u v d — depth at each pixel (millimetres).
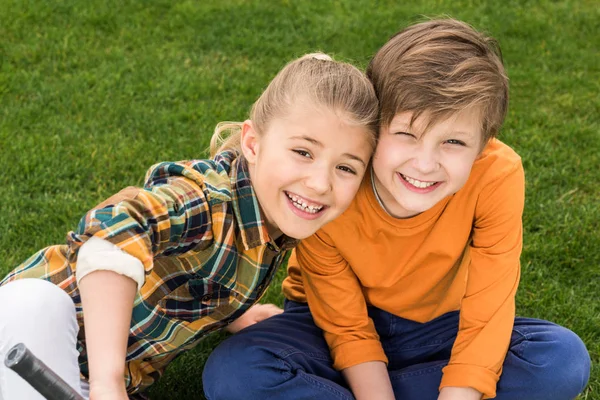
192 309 1996
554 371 2031
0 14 4352
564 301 2676
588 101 3982
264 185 1811
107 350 1567
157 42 4285
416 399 2162
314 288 2186
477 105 1818
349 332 2160
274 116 1794
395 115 1819
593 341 2537
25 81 3820
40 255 2014
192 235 1799
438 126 1802
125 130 3551
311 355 2145
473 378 1989
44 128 3492
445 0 4965
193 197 1792
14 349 1279
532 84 4102
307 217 1823
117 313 1594
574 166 3463
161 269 1923
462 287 2215
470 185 2018
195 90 3875
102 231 1613
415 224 2037
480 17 4730
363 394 2096
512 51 4414
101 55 4094
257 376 1986
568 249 2920
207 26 4461
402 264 2121
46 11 4426
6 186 3102
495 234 2039
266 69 4133
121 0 4629
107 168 3256
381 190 2002
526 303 2668
